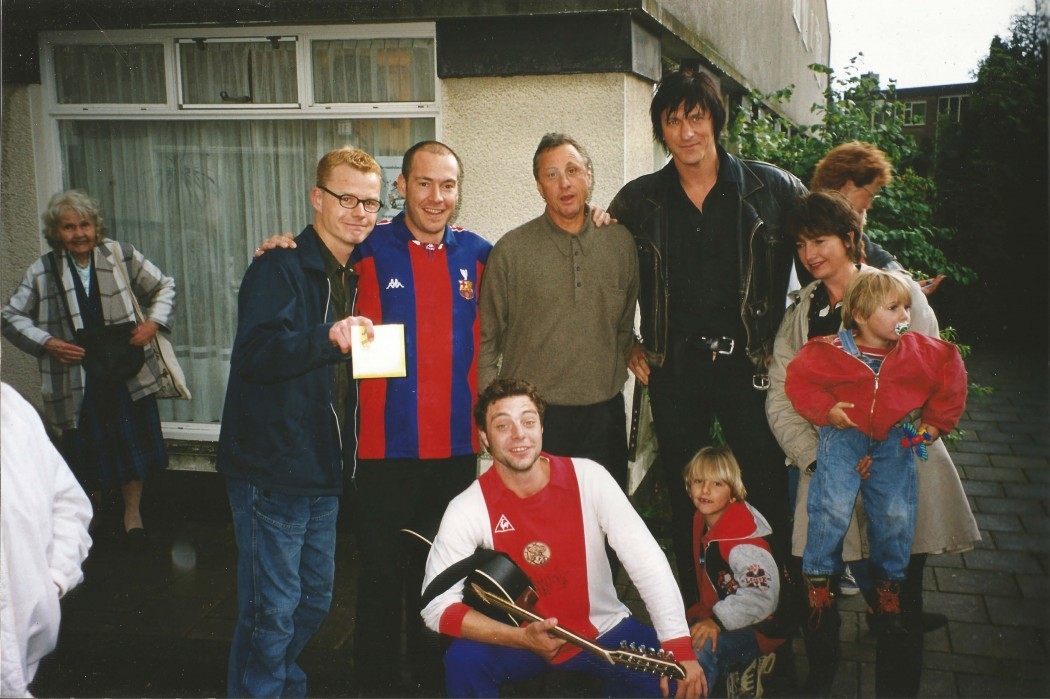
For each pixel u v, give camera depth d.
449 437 2.54
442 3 3.41
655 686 2.11
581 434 2.64
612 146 3.45
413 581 2.63
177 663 2.76
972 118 4.19
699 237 2.57
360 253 2.52
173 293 3.55
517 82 3.49
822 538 2.31
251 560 2.25
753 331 2.56
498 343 2.69
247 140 3.95
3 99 3.92
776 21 6.66
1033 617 2.85
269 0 3.53
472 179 3.59
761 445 2.61
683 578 2.76
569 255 2.58
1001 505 3.69
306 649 2.83
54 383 3.35
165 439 4.20
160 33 3.77
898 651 2.34
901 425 2.25
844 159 2.81
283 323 2.16
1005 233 4.24
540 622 2.02
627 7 3.27
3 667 1.83
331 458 2.29
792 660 2.61
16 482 1.82
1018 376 4.43
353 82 3.74
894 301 2.21
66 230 3.27
